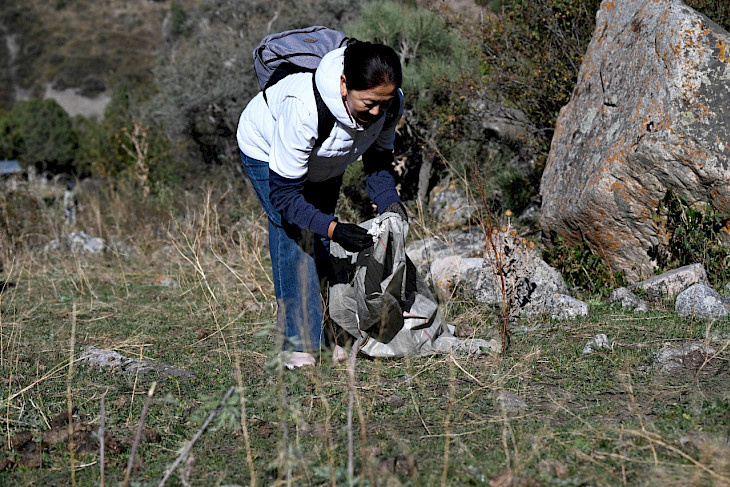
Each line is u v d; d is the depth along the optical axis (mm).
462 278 5367
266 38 3688
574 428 2926
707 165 4828
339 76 3354
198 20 16406
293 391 3545
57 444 3023
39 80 90312
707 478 2463
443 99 8992
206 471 2750
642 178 5098
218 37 14734
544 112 7848
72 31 96188
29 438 3080
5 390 3787
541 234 6141
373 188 3996
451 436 2939
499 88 7965
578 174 5562
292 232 3826
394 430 3037
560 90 7422
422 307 4039
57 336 5047
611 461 2637
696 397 3180
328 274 4113
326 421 2939
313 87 3430
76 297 6414
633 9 5598
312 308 3877
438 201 8953
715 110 4875
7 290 6762
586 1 7422
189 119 13367
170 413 3398
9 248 8242
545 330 4414
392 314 3893
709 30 4977
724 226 4980
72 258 8156
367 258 3826
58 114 53375
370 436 2980
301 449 2871
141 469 2797
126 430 3199
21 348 4699
